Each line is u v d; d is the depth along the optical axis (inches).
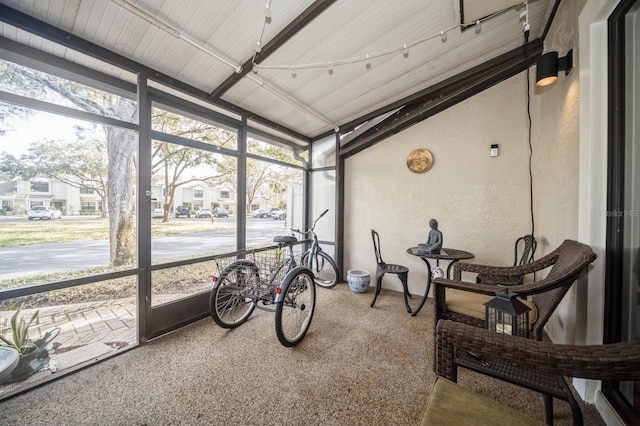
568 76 71.9
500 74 106.8
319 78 102.0
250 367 69.8
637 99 49.5
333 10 70.9
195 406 56.3
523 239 102.4
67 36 65.7
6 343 64.5
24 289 60.4
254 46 78.7
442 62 101.5
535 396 59.9
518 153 107.8
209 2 63.2
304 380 64.8
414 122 127.7
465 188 118.5
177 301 91.7
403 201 134.5
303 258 141.9
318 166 159.5
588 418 52.7
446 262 124.0
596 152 57.3
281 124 136.9
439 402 34.9
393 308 112.3
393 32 81.3
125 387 61.8
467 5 75.2
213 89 98.4
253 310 103.7
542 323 55.5
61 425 51.3
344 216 153.9
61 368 67.9
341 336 87.2
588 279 58.3
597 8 54.9
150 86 85.0
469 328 41.7
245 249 118.0
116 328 88.8
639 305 48.8
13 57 64.0
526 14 78.4
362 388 62.1
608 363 32.7
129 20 65.6
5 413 53.9
